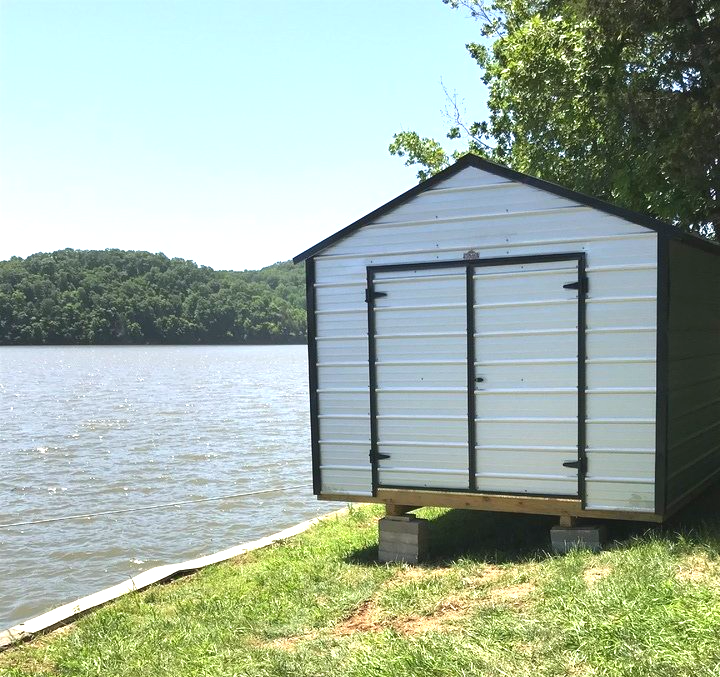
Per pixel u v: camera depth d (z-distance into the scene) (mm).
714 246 8594
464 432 8156
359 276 8672
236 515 15445
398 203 8422
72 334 160250
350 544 9656
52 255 175125
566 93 12430
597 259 7523
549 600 5801
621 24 10836
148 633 6961
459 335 8164
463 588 6793
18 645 7188
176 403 43062
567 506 7645
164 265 180875
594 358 7547
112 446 25766
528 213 7828
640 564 6195
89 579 11750
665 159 10711
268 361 114938
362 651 5340
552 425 7734
